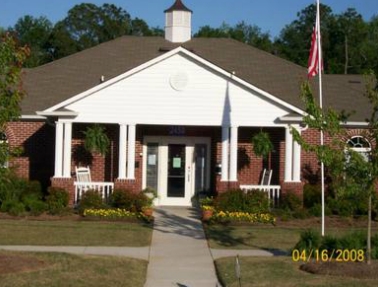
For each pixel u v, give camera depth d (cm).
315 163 2836
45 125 2891
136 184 2656
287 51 6469
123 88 2619
